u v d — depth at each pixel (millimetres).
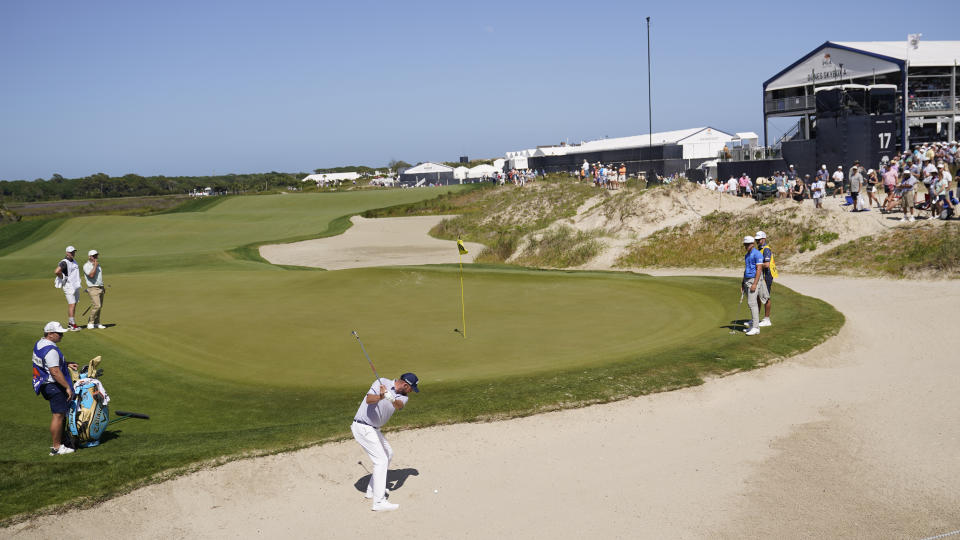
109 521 6512
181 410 9500
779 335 12492
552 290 17766
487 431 8500
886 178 25547
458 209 53250
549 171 77562
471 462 7781
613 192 42000
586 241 30516
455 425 8641
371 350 12344
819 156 35781
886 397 9516
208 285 19734
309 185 117438
